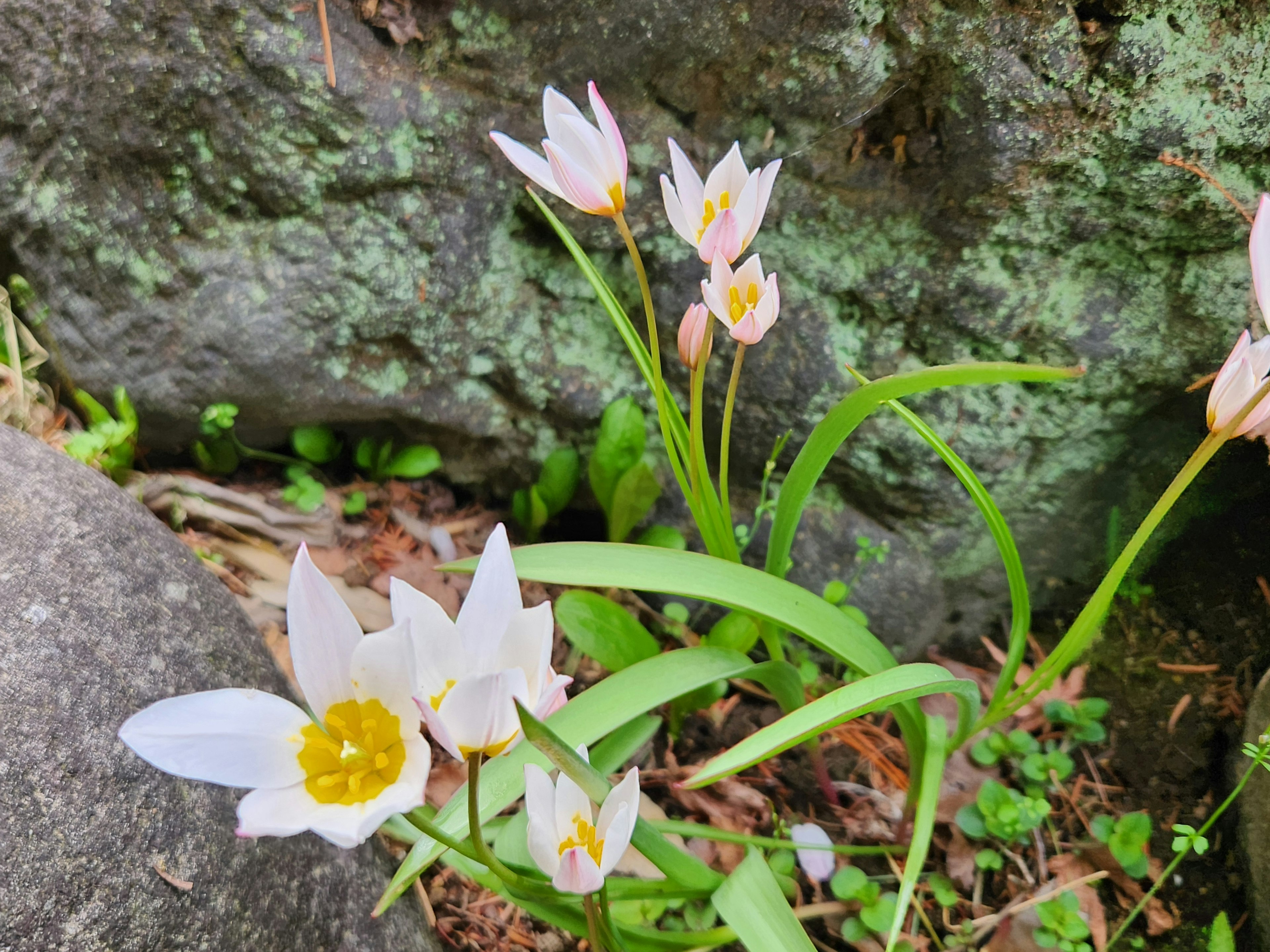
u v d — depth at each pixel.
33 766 0.33
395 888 0.35
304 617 0.28
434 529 0.60
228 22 0.48
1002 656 0.59
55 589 0.37
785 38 0.48
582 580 0.40
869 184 0.51
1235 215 0.49
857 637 0.41
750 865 0.39
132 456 0.56
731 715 0.57
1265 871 0.46
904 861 0.50
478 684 0.26
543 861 0.29
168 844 0.34
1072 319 0.52
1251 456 0.52
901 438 0.55
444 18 0.49
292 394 0.56
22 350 0.53
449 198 0.53
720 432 0.58
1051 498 0.57
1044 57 0.46
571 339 0.57
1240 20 0.45
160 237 0.52
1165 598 0.56
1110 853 0.49
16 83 0.48
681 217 0.37
